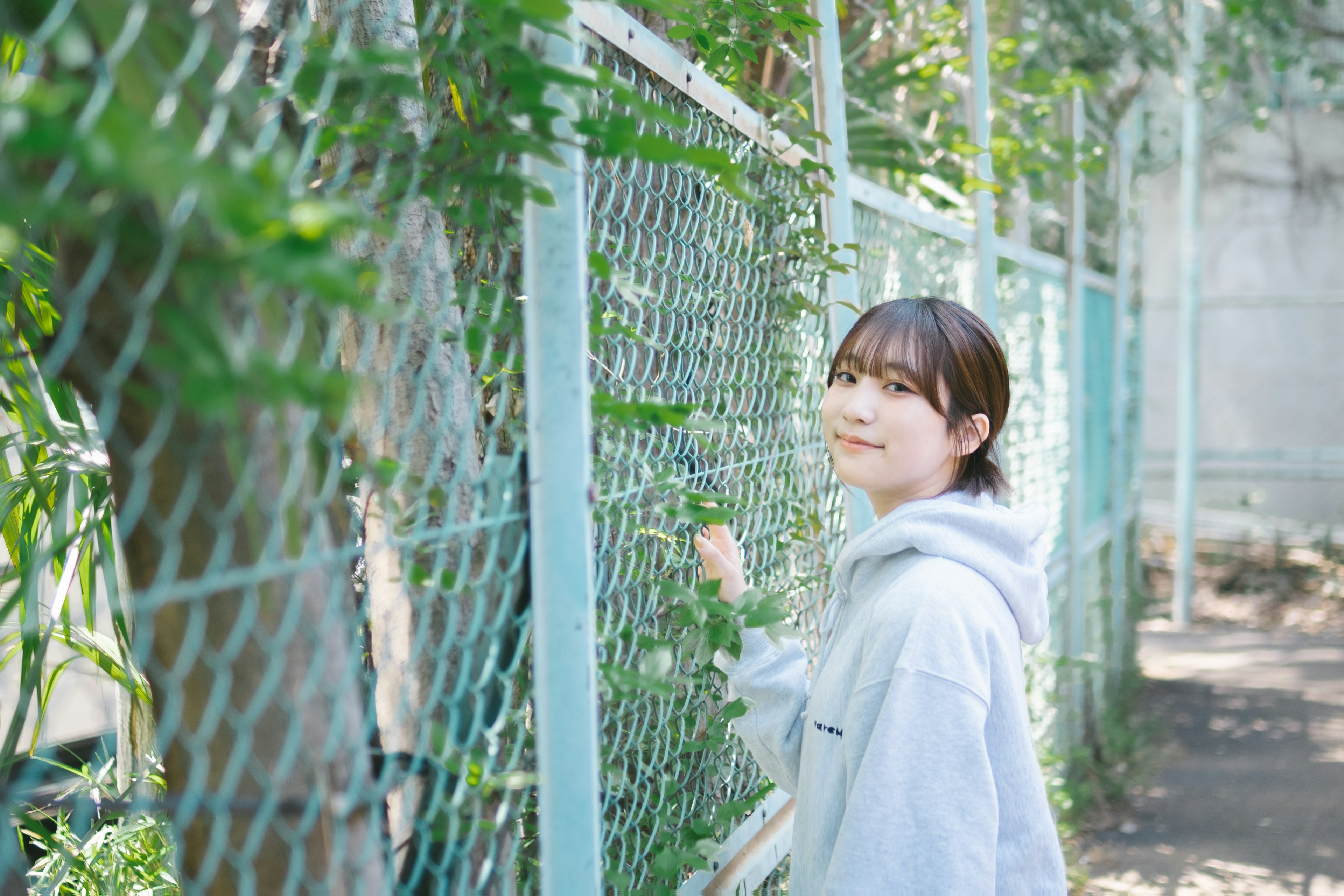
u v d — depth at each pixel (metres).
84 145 0.41
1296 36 6.99
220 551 0.59
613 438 1.23
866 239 2.35
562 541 0.90
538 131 0.81
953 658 1.12
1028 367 4.13
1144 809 4.46
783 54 2.21
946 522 1.25
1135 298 7.55
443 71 0.97
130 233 0.52
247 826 0.69
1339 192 9.63
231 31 0.62
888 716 1.11
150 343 0.59
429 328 0.96
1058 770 4.15
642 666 1.11
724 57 1.83
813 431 2.06
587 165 1.26
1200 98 6.52
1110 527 6.30
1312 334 9.70
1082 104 4.78
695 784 1.59
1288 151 9.73
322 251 0.49
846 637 1.30
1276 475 9.80
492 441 0.91
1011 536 1.27
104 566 1.13
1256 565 9.05
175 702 0.57
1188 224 8.06
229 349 0.51
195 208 0.52
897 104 3.67
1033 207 5.05
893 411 1.29
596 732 0.93
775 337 1.89
